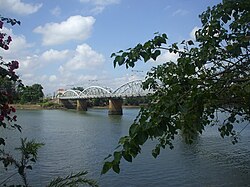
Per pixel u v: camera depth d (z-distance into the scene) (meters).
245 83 3.32
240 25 3.79
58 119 74.44
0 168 17.55
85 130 50.34
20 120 69.62
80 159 25.73
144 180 19.03
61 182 4.71
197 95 3.02
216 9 4.16
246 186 18.06
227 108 4.54
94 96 107.81
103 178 19.20
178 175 20.05
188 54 3.86
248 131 40.53
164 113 2.78
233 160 24.31
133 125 2.78
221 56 3.79
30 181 18.45
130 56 3.33
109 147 32.56
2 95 4.33
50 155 26.80
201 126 3.71
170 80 3.66
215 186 18.20
